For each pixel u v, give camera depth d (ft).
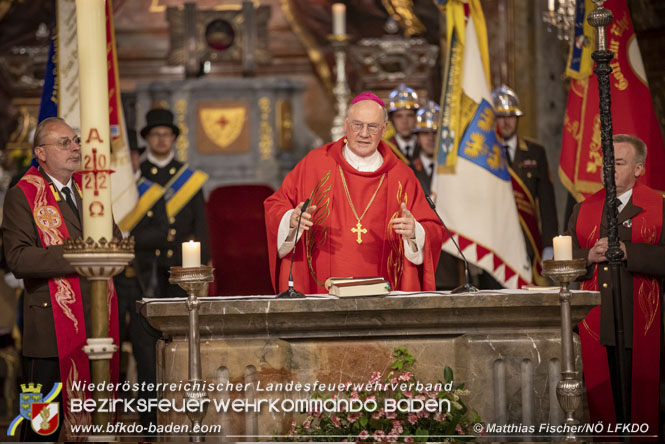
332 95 71.56
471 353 22.91
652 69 44.39
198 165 70.28
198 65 71.82
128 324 42.78
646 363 28.71
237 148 70.54
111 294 28.12
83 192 19.53
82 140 19.44
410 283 29.12
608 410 29.04
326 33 71.77
